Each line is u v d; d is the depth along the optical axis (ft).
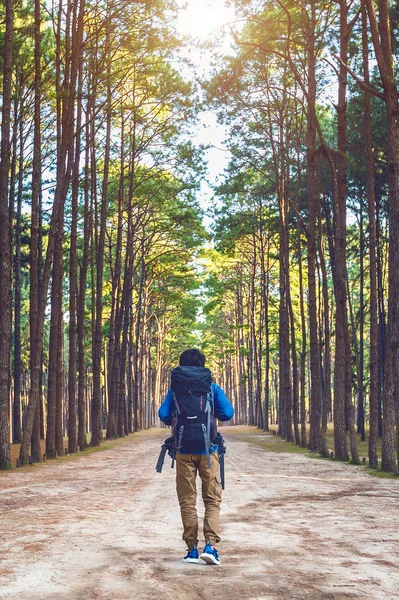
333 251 139.64
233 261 205.36
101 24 89.10
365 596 15.57
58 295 86.84
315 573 18.04
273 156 125.29
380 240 131.85
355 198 132.36
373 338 67.51
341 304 78.59
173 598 15.33
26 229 139.95
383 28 58.59
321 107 113.60
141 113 127.54
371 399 66.80
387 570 18.49
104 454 91.09
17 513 31.91
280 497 39.32
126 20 88.33
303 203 142.82
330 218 141.08
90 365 264.11
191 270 181.37
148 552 21.20
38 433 78.28
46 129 117.08
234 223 150.61
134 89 112.57
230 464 69.15
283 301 138.82
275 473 58.70
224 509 33.35
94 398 116.78
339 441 79.77
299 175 117.29
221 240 159.84
